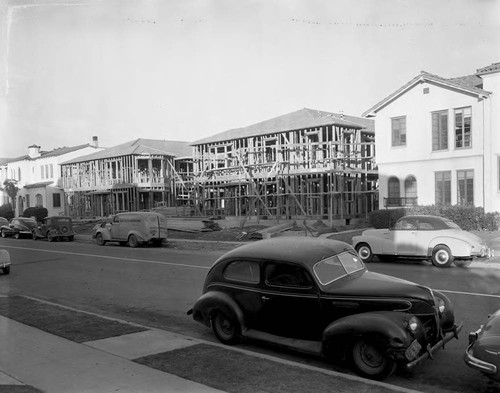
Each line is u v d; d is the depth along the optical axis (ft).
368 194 118.32
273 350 22.98
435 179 89.71
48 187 178.19
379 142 96.78
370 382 17.80
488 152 82.74
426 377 19.33
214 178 130.21
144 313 32.60
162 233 86.17
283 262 21.90
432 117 89.92
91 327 27.14
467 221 79.15
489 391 17.92
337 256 22.43
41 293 41.70
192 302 35.63
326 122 106.32
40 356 21.72
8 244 96.17
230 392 16.92
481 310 29.19
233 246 77.20
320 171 104.32
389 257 53.93
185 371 19.29
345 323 19.01
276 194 114.52
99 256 69.82
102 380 18.45
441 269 46.39
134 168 152.15
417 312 19.43
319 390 16.99
